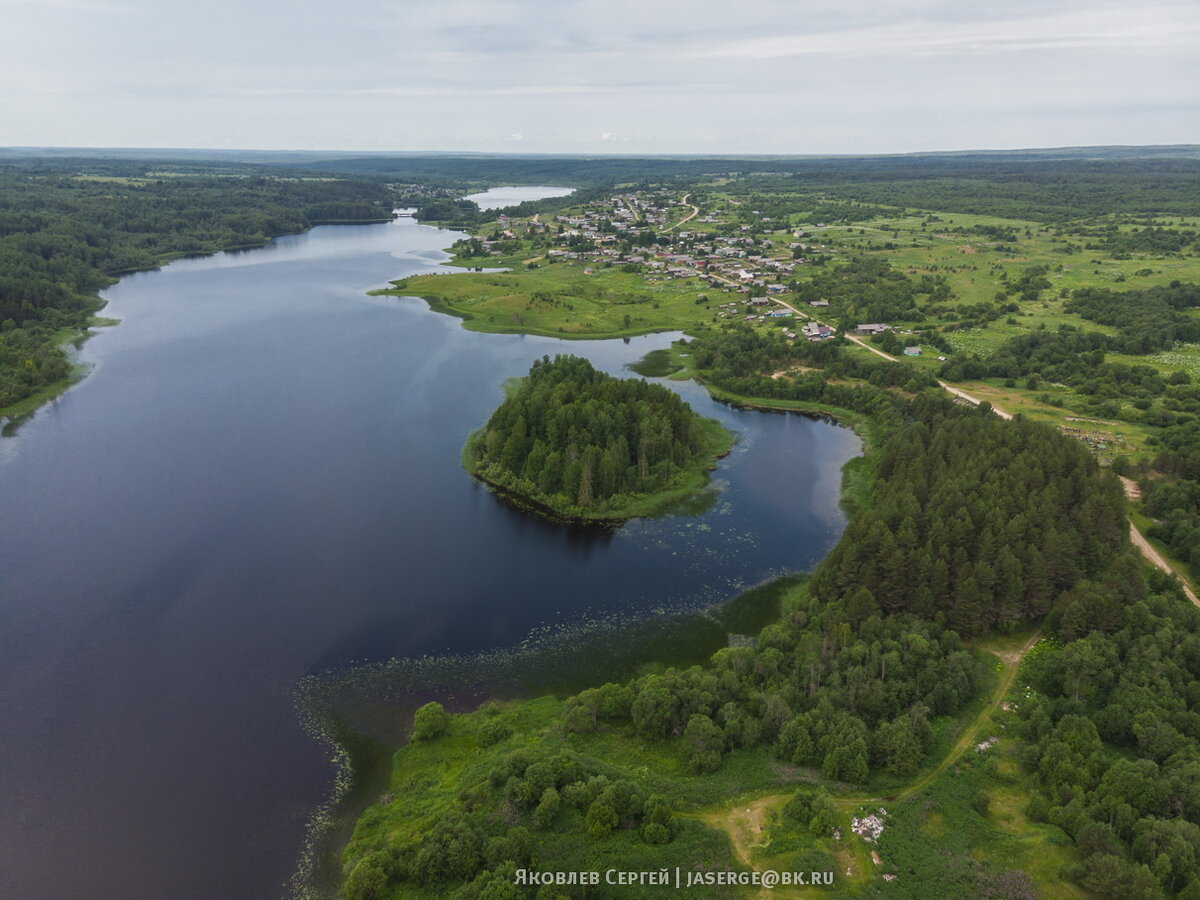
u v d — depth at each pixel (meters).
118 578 121.06
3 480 154.75
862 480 163.62
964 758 82.00
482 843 67.62
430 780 80.69
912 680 90.44
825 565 115.44
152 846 74.06
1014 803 76.06
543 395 171.75
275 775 83.00
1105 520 119.75
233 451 171.00
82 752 85.94
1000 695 93.19
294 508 145.50
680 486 157.12
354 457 168.88
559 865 66.00
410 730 90.12
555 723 88.44
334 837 75.19
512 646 106.62
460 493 153.25
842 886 65.19
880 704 85.31
